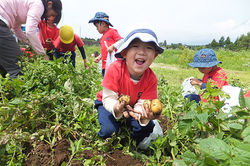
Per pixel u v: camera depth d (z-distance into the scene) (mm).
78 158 1403
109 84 1716
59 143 1546
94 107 2129
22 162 1379
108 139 1576
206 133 1304
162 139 1531
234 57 16250
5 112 1456
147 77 1779
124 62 1784
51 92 2035
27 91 2051
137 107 1785
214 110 1219
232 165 793
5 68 2514
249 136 946
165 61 15102
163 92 2738
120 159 1535
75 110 1831
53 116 1844
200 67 2539
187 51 13109
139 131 1719
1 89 1866
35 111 1715
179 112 2014
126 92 1807
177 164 1046
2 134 1353
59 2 3104
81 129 1775
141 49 1543
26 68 2490
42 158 1419
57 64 2389
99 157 1480
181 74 7945
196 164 950
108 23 3914
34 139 1547
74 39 4000
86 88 2621
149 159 1479
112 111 1591
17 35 3229
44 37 3701
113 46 3396
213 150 863
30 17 2746
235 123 1064
